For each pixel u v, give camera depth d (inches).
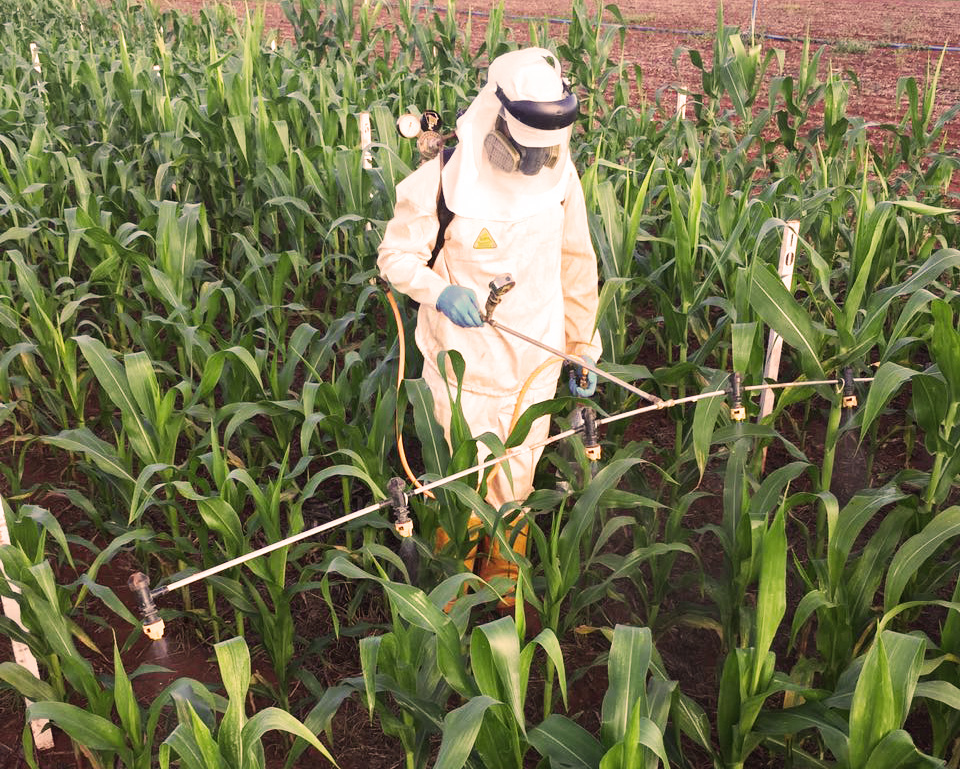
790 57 596.4
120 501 156.2
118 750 92.0
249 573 146.7
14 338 169.8
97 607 142.4
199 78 321.1
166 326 165.6
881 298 129.0
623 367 139.0
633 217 156.6
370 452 124.1
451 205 114.0
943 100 480.4
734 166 257.8
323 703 96.5
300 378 199.2
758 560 112.7
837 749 85.4
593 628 121.8
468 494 111.3
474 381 123.8
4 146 269.0
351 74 299.9
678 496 150.3
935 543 105.0
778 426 189.8
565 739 85.3
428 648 100.0
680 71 576.4
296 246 210.4
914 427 172.7
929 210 128.6
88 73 297.0
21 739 120.1
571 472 134.3
